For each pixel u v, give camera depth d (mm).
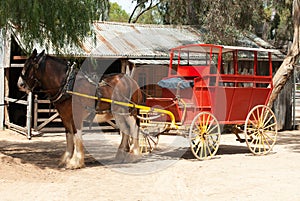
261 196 8055
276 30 29328
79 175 9680
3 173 9398
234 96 12367
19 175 9367
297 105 36719
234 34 19766
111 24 20969
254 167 10938
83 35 11055
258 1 20875
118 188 8570
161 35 20688
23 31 10523
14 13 9602
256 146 12945
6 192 8031
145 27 21641
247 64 20219
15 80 20688
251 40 21766
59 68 10242
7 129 18719
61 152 13000
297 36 16422
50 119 17062
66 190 8297
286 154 13141
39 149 13625
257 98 13023
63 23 10531
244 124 12867
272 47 21109
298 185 8938
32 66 10188
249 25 21172
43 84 10242
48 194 7977
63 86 10141
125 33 20125
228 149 14094
